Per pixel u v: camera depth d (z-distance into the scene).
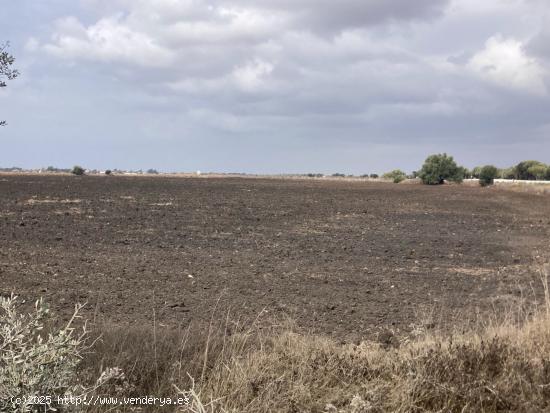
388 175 99.12
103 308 8.34
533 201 42.06
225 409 4.35
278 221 24.28
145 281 10.77
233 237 18.69
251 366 5.07
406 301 9.89
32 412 3.60
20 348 3.83
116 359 5.06
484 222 26.81
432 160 71.69
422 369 4.99
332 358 5.31
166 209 27.45
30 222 19.94
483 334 6.30
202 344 5.67
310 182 74.00
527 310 8.97
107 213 24.36
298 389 4.77
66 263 12.32
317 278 12.04
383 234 21.17
